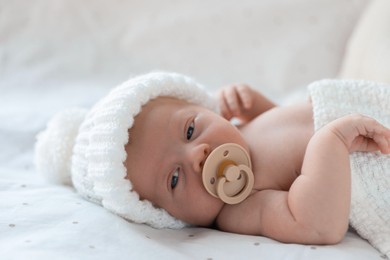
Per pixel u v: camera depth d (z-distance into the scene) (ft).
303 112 4.36
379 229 3.69
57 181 4.63
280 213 3.69
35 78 7.28
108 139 3.96
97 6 7.75
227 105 4.98
